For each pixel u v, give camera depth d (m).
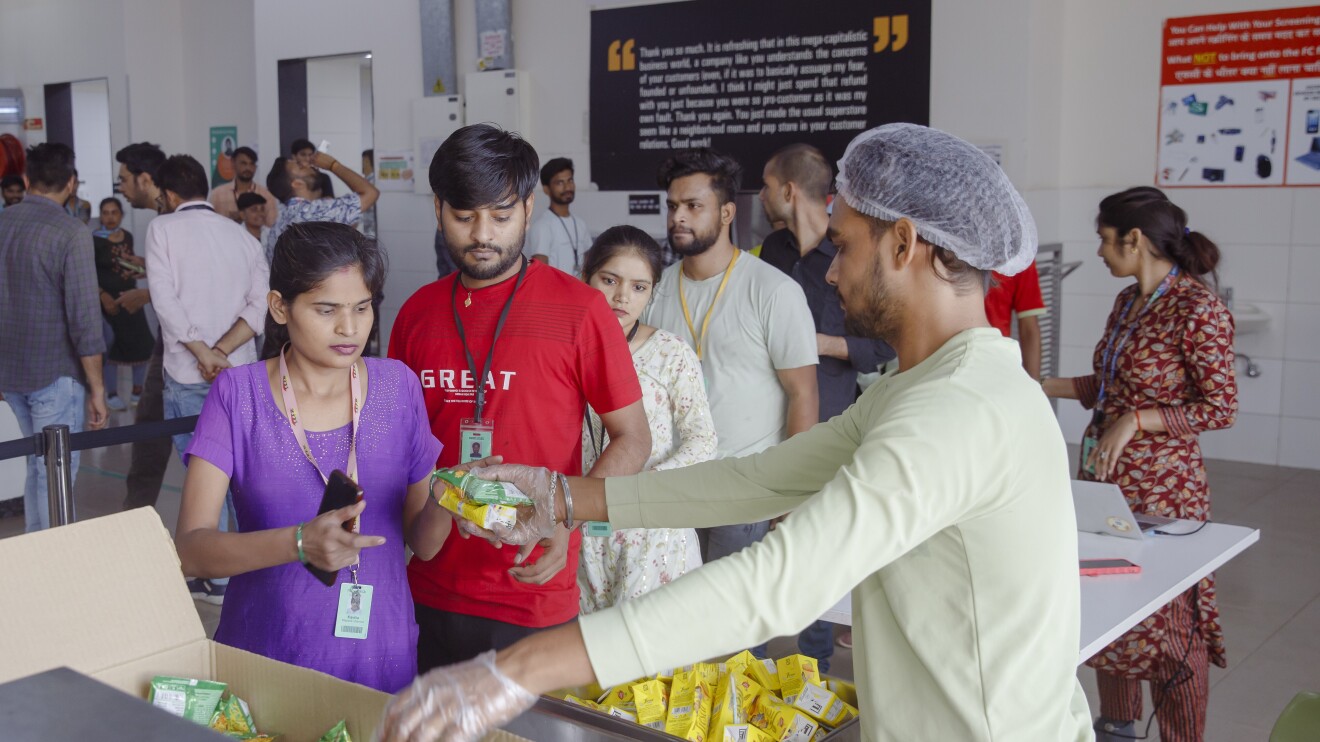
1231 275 6.17
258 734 1.50
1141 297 3.04
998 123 6.15
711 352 2.95
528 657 1.03
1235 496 5.63
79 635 1.43
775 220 3.62
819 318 3.39
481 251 2.00
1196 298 2.91
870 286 1.27
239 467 1.73
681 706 1.76
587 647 1.02
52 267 4.09
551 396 2.06
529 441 2.06
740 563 1.04
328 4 8.40
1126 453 3.01
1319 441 6.06
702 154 2.92
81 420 4.32
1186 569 2.43
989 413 1.12
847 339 3.34
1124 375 3.03
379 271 1.71
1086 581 2.36
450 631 2.09
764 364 2.94
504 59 7.62
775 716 1.74
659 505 1.48
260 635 1.72
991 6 6.08
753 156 6.90
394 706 1.00
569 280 2.11
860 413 1.35
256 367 1.75
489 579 2.05
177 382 4.33
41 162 4.14
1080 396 3.27
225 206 8.45
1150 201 2.97
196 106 10.38
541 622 2.05
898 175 1.21
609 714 1.46
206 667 1.55
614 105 7.36
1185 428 2.91
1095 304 6.52
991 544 1.15
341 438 1.75
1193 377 2.91
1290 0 5.81
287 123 8.82
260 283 4.47
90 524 1.47
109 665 1.45
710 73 6.98
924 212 1.21
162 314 4.22
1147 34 6.21
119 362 7.48
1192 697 2.75
